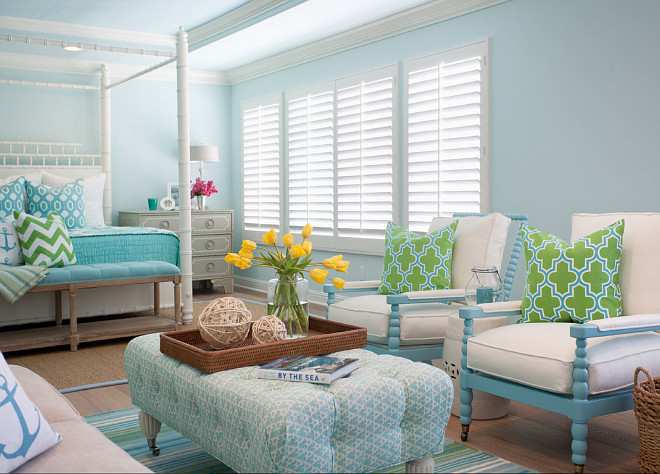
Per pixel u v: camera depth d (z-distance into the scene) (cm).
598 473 226
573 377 222
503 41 418
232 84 723
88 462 147
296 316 249
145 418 245
